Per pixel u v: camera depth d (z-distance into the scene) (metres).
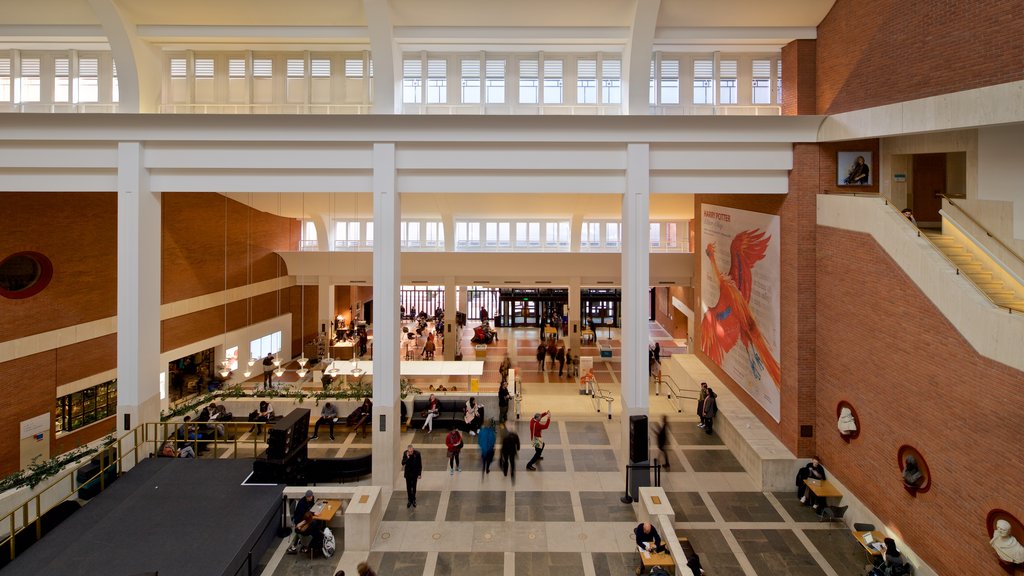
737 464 16.27
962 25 10.84
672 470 15.85
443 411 19.88
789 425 15.26
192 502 12.45
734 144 15.02
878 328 12.20
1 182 15.11
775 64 17.00
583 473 15.63
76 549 10.69
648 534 11.41
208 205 24.66
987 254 11.55
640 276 15.02
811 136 14.91
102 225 19.66
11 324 16.58
